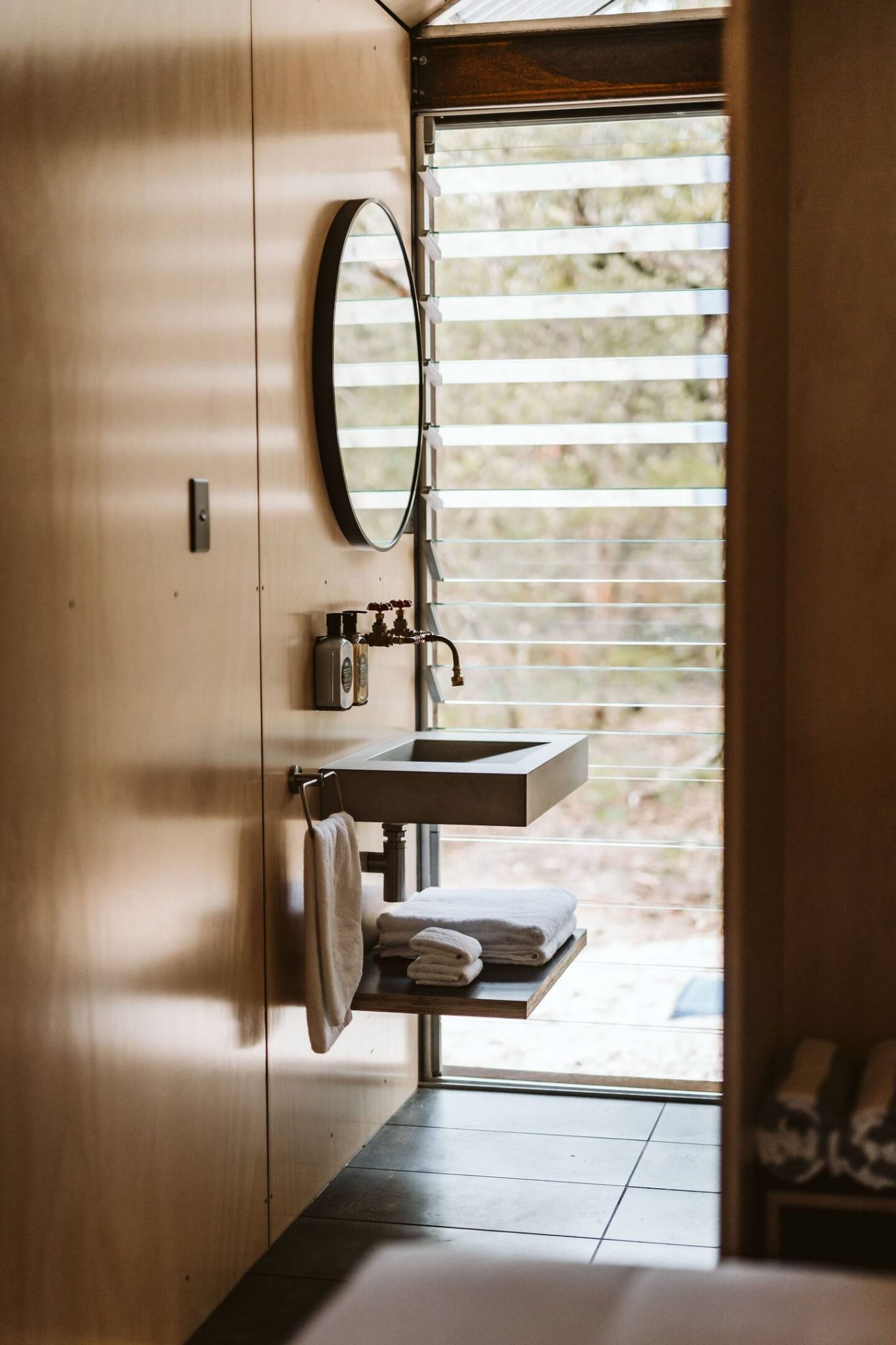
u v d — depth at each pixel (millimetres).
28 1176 1827
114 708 2035
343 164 3064
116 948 2051
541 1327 1096
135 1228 2129
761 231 1552
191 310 2295
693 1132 3354
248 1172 2582
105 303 2000
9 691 1767
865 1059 1684
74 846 1926
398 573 3535
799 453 1686
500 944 2961
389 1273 1186
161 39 2178
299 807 2822
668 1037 3701
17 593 1782
